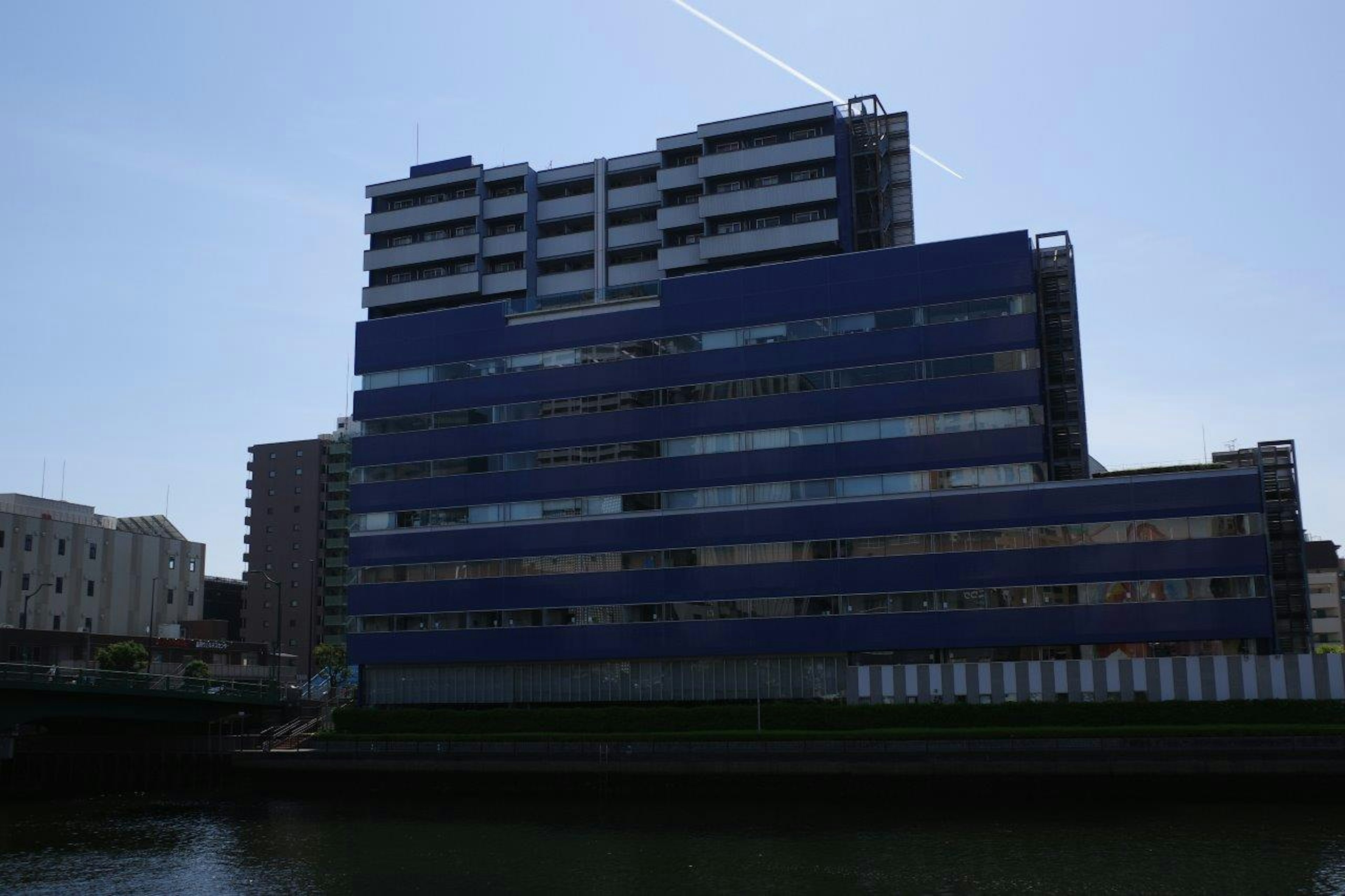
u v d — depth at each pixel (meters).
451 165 114.69
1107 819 60.88
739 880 48.69
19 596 133.00
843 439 86.75
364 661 98.38
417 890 48.84
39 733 99.81
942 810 66.69
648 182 108.56
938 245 86.69
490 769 80.12
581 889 47.78
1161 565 78.00
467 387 99.31
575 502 93.81
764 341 90.25
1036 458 81.75
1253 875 46.38
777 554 87.06
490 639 94.44
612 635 90.62
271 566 181.00
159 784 92.00
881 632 83.44
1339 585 172.12
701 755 74.62
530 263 108.69
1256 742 64.88
